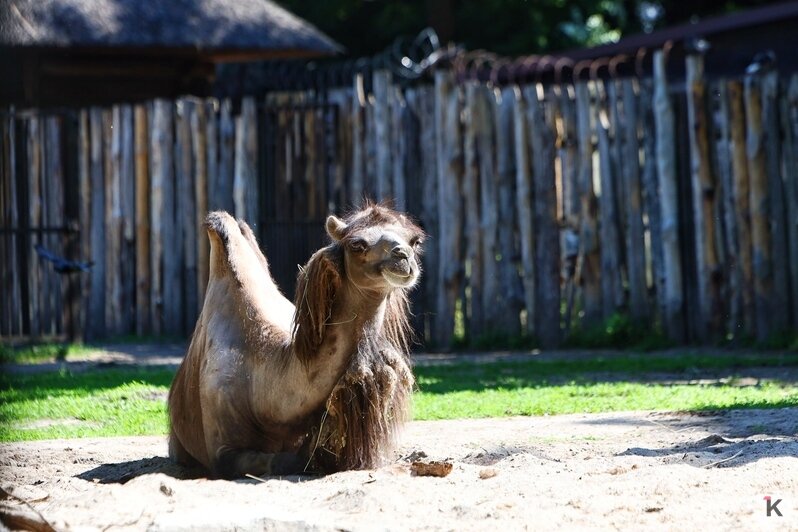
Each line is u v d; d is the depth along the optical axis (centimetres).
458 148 6203
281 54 8388
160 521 1911
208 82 8712
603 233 6066
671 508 2069
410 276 2342
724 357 5284
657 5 14450
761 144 5822
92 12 7825
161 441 3281
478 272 6194
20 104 7831
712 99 5938
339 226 2406
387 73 6353
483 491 2234
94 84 8275
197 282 6731
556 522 1973
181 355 5950
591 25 14350
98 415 3759
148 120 6800
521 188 6147
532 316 6147
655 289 6044
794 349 5594
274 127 6669
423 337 6216
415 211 6294
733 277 5897
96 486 2417
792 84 5816
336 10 13212
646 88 6041
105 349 6256
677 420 3356
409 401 2525
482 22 13250
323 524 1914
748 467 2402
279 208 6644
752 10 8012
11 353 5812
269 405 2500
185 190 6738
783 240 5812
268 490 2242
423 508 2092
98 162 6806
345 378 2409
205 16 8088
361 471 2412
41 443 3259
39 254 6103
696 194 5912
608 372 4831
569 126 6125
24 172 6594
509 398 3916
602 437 3067
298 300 2434
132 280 6831
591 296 6103
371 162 6369
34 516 1917
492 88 6219
